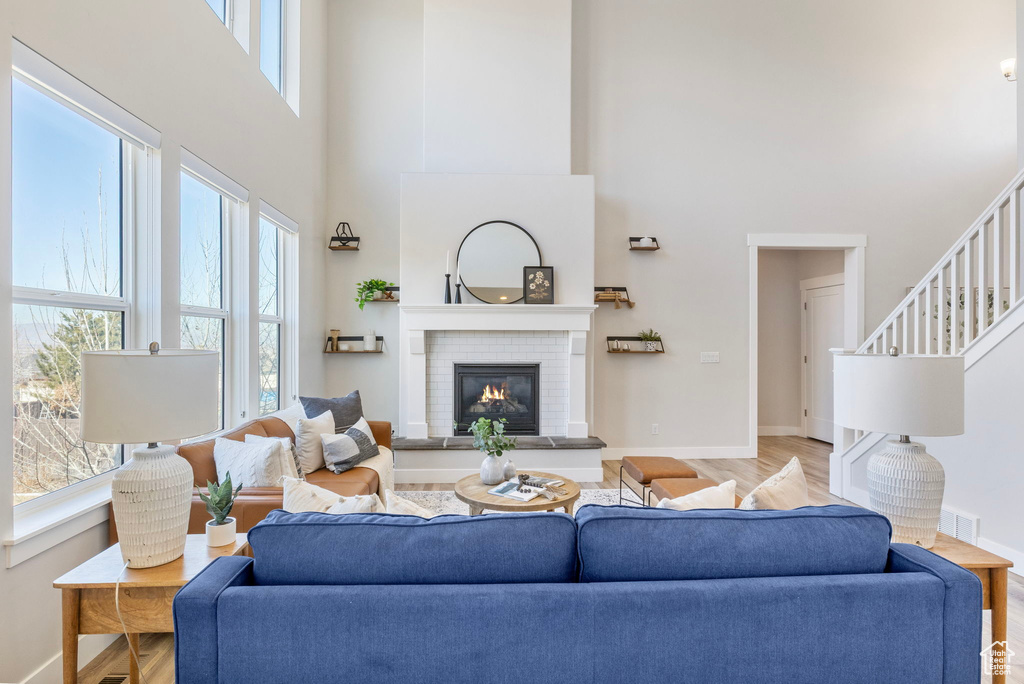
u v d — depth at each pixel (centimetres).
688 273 555
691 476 330
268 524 129
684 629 120
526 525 131
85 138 222
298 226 460
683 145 554
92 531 211
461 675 118
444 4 514
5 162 172
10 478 175
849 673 123
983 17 564
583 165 547
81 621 149
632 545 129
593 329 547
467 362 504
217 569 129
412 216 498
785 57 557
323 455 338
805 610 122
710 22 554
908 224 562
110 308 238
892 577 128
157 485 155
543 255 505
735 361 559
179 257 271
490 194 502
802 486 192
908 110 562
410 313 485
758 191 557
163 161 258
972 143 565
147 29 246
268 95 393
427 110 513
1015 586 270
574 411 500
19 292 189
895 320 376
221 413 346
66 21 196
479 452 464
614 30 549
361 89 549
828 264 636
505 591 120
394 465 460
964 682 126
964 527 308
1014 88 566
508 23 517
